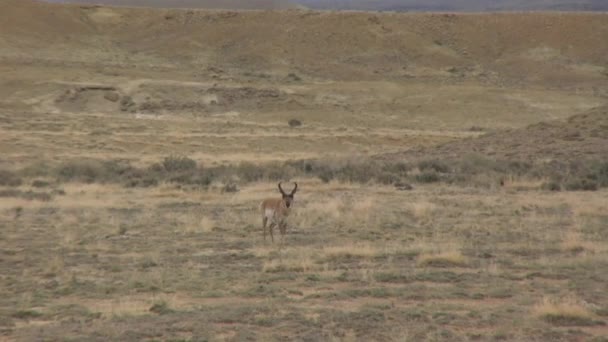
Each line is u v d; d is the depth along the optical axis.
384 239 90.44
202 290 61.78
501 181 158.38
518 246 83.94
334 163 191.62
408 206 121.88
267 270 70.56
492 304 56.91
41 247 86.56
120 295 60.75
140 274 69.19
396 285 64.25
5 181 165.50
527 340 46.69
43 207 123.94
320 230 97.44
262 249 81.81
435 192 145.62
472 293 60.03
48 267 72.25
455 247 81.69
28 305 57.16
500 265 73.50
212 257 78.88
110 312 53.88
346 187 153.62
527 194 142.12
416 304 56.81
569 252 81.75
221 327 49.44
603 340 46.62
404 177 168.50
